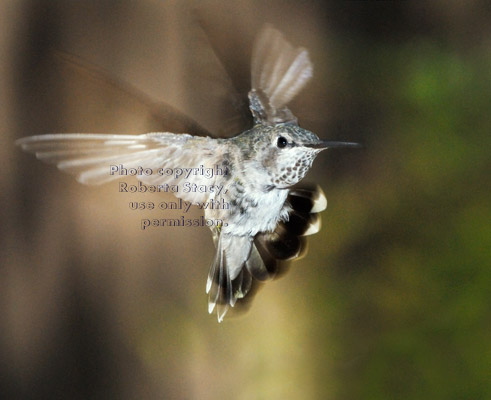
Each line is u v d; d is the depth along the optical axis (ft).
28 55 11.10
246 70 10.80
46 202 11.13
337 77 11.07
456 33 11.04
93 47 11.12
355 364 10.87
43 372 11.11
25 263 11.14
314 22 11.13
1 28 11.11
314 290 10.95
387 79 11.03
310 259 10.96
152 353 11.05
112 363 11.09
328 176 11.00
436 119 10.91
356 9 11.11
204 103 10.95
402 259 10.89
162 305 11.08
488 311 10.84
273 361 10.93
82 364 11.11
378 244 10.93
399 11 11.08
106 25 11.12
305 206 10.78
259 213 10.75
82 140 10.62
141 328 11.08
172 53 11.10
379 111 11.01
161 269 11.10
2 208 11.14
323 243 10.96
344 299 10.93
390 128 10.98
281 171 10.72
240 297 10.76
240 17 11.12
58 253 11.13
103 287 11.12
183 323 11.05
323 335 10.92
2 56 11.10
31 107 11.09
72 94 11.03
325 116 11.05
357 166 11.00
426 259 10.88
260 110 10.78
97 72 10.63
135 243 11.12
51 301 11.13
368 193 10.96
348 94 11.05
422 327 10.85
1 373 11.11
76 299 11.12
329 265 10.96
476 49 10.99
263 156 10.72
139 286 11.10
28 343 11.12
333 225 10.96
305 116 11.05
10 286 11.13
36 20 11.12
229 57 10.81
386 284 10.91
